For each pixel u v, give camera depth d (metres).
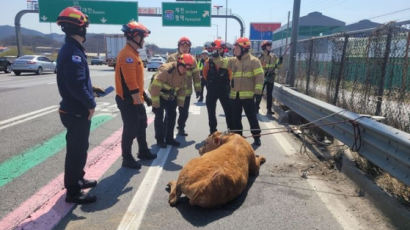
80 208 3.63
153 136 6.88
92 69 35.66
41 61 25.08
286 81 10.44
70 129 3.62
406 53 4.25
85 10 30.08
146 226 3.29
